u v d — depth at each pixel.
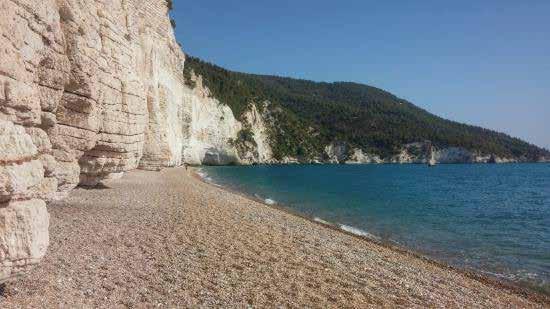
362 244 17.64
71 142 12.23
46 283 8.00
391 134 192.62
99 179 18.62
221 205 24.66
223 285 9.42
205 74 133.88
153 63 44.66
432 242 21.06
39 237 5.90
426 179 85.88
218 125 116.50
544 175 105.81
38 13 7.04
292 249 14.02
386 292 10.55
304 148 171.00
